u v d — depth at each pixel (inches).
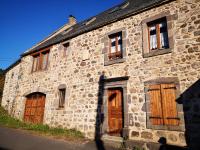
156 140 232.1
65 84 376.5
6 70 670.5
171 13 258.8
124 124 266.8
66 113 354.9
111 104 299.7
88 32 368.8
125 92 278.1
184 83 227.0
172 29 251.8
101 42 339.0
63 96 378.9
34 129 354.3
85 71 348.5
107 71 312.5
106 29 338.0
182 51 237.9
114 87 297.1
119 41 321.1
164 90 241.1
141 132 248.2
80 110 333.7
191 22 239.5
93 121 309.6
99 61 330.3
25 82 486.9
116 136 278.8
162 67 250.1
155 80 251.6
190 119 213.2
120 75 292.8
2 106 596.4
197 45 228.1
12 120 441.1
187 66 229.8
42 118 404.8
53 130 338.3
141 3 332.2
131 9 320.8
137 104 261.9
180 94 226.5
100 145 255.4
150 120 243.6
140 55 277.7
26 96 472.4
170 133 223.3
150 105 248.7
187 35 238.5
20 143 247.9
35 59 493.0
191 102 216.8
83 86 342.6
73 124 337.1
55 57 424.2
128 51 293.7
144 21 286.7
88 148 238.2
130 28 302.7
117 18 320.8
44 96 420.5
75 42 388.8
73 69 371.9
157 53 258.2
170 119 227.9
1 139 262.7
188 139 209.3
